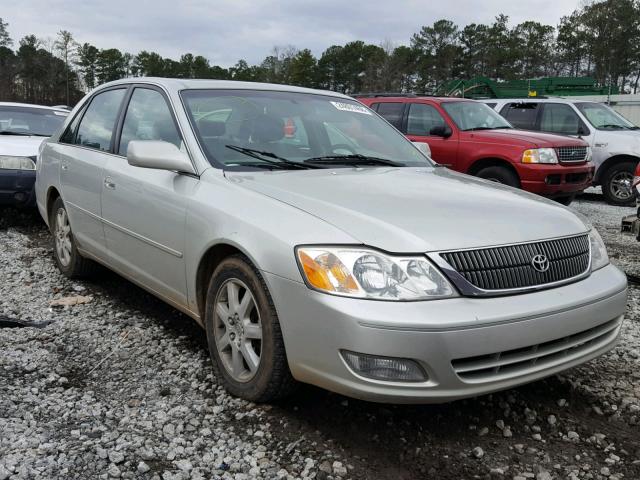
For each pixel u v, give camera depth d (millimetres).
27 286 5211
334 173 3729
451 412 3213
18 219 8180
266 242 2939
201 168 3594
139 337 4141
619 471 2744
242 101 4176
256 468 2688
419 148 4824
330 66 106062
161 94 4188
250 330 3121
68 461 2676
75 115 5410
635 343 4215
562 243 3115
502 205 3305
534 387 3521
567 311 2895
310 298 2727
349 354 2650
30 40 98188
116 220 4254
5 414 3043
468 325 2617
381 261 2684
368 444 2893
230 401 3236
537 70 100625
